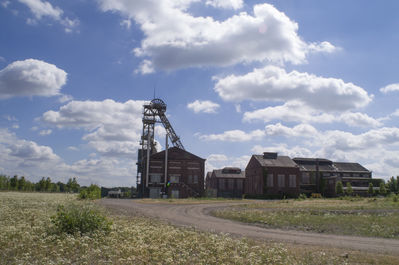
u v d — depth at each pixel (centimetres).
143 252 1028
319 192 9075
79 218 1366
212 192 7531
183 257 1005
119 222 1831
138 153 7994
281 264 952
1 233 1197
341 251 1268
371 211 3200
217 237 1421
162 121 8000
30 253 940
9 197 4197
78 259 941
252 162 9056
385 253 1269
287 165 8519
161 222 2098
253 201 5781
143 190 7231
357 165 10306
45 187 10169
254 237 1636
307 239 1623
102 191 7912
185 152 7525
